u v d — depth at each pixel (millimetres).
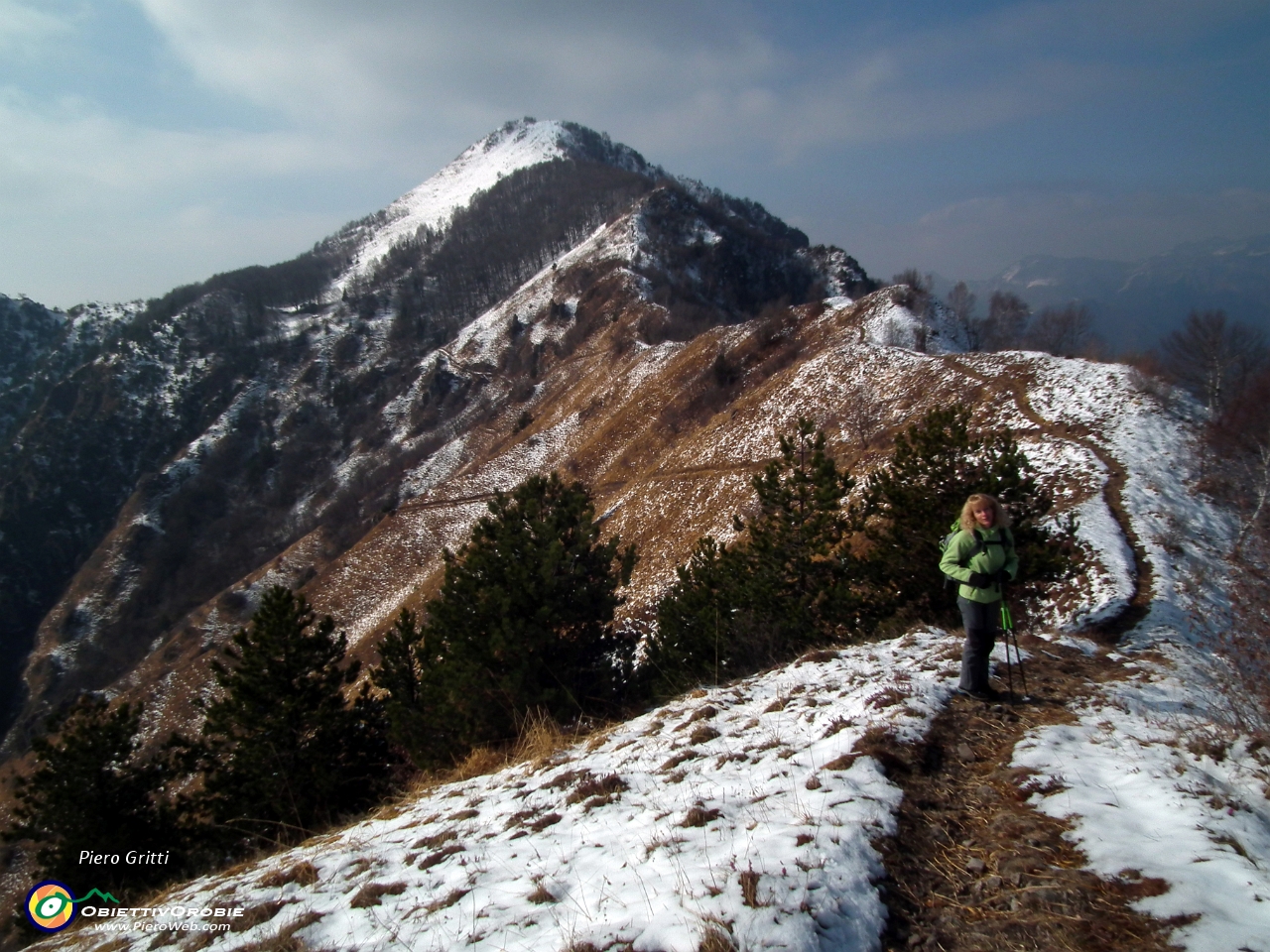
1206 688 5984
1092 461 24969
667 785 5012
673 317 94188
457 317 175125
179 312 183500
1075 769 4480
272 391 150125
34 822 12750
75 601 99938
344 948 3598
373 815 6918
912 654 7301
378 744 13188
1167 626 11094
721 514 38906
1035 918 3203
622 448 60281
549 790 5520
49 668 88312
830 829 3844
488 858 4414
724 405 55312
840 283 138375
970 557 5770
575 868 4000
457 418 111438
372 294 197375
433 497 71188
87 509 126625
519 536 12234
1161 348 35219
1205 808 3840
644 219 143375
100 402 146125
